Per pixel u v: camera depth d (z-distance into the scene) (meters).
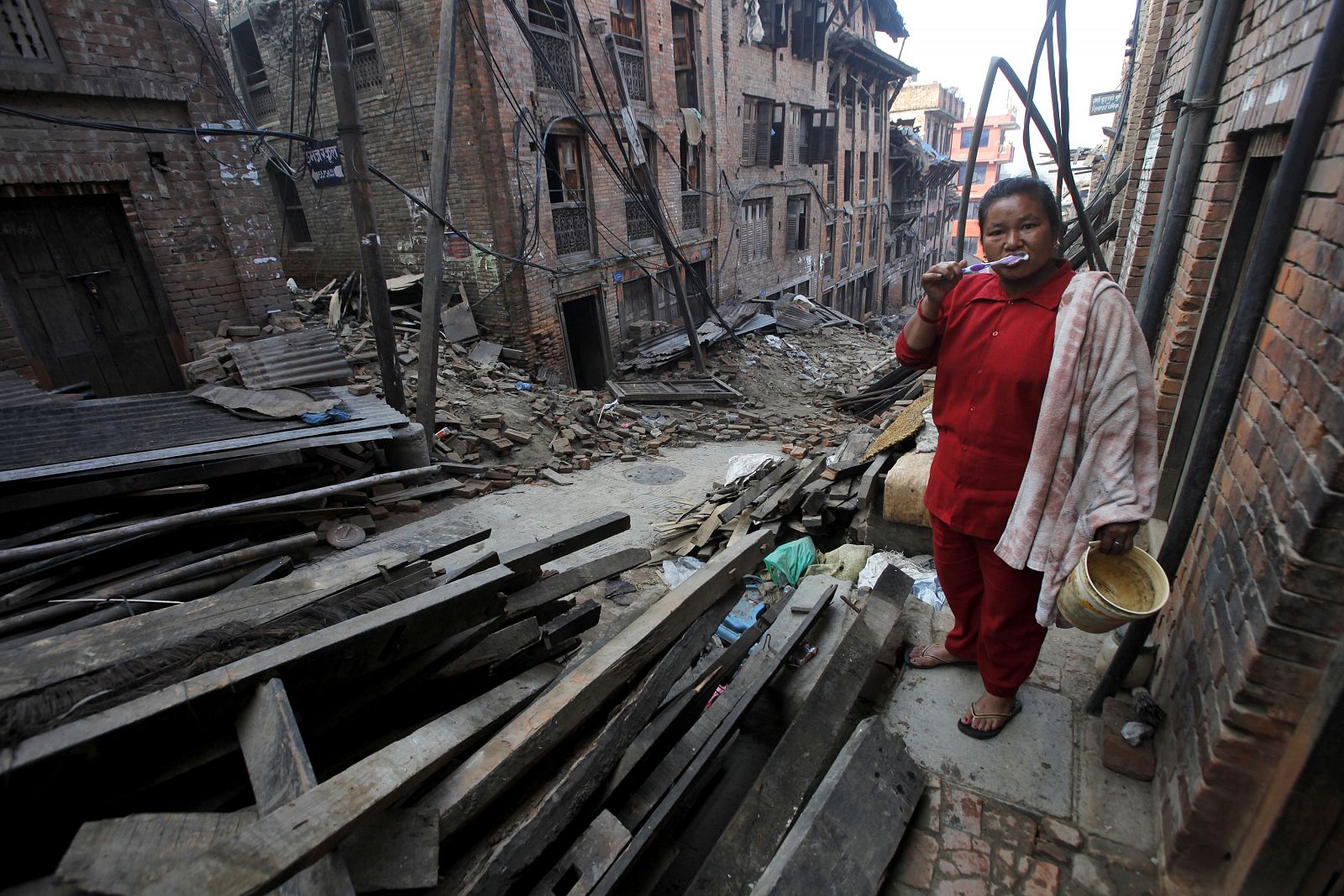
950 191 44.81
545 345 12.40
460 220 11.76
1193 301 3.20
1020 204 1.84
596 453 9.59
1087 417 1.91
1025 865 2.10
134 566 4.11
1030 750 2.48
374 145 12.38
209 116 7.29
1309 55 1.93
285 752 1.47
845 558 4.53
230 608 2.17
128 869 1.21
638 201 13.59
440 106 7.24
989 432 2.10
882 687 2.84
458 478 7.72
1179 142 3.69
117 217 7.02
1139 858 2.08
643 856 2.07
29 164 6.19
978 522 2.19
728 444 10.87
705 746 2.39
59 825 1.44
